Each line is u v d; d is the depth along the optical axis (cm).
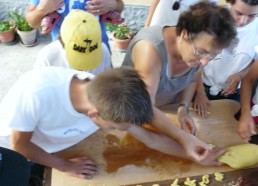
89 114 101
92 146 133
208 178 125
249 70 164
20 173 110
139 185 120
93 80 100
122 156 130
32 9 167
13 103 111
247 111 151
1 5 334
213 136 141
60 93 109
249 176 126
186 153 130
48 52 149
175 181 122
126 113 92
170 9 178
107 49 160
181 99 153
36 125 118
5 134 127
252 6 139
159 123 133
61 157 128
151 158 130
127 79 96
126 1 332
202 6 112
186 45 117
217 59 166
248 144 136
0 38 326
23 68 307
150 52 122
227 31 108
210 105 156
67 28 134
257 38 166
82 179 121
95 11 161
